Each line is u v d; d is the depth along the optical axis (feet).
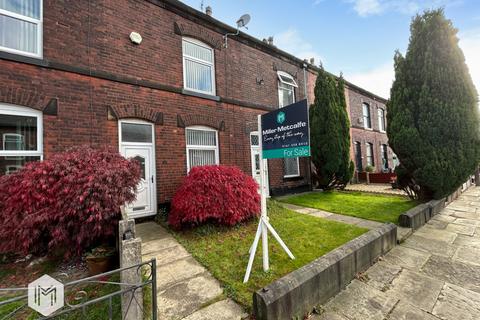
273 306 7.14
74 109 16.78
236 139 26.96
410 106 22.68
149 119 20.17
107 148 15.16
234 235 15.84
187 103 22.82
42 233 11.36
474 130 21.77
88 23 17.72
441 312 8.34
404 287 10.02
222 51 26.50
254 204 18.35
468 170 21.97
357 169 48.98
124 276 7.29
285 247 11.62
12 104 14.71
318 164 33.88
